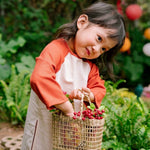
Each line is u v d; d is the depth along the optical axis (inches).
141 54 228.2
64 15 215.2
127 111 96.8
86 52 61.8
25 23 206.5
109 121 92.0
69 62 63.6
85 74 66.9
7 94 124.5
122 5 197.0
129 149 87.0
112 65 75.8
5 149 94.7
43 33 193.0
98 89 66.8
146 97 195.3
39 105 64.9
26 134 67.2
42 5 205.9
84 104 65.7
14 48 156.9
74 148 57.1
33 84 55.9
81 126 55.7
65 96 57.0
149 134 86.3
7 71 147.3
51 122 63.9
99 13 63.9
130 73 217.2
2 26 203.0
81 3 190.5
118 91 134.3
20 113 123.3
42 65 57.4
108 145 86.0
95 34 60.9
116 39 62.6
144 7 249.4
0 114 131.1
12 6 204.7
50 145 64.4
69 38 65.9
